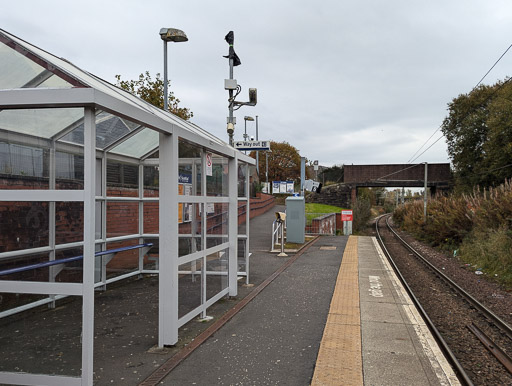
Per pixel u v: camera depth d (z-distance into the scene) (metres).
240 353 5.26
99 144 8.10
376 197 108.38
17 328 4.50
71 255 4.81
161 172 5.35
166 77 13.38
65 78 4.82
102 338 5.75
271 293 8.65
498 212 15.64
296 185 67.81
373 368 4.76
